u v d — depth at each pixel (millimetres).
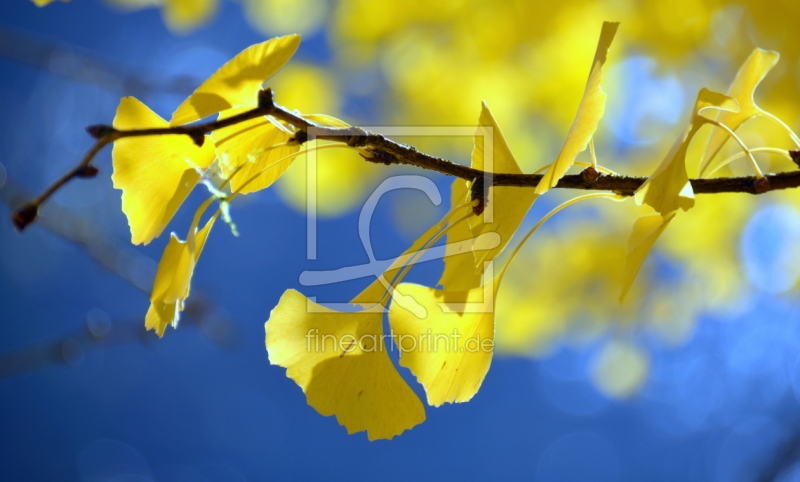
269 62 777
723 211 1596
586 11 1476
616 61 1561
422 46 1740
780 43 1335
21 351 1331
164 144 791
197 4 1505
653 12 1436
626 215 1757
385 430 797
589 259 1820
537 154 1827
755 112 842
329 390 795
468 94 1729
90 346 1403
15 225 729
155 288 776
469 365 802
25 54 1503
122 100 789
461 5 1605
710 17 1383
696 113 788
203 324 1509
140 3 1533
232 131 803
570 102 1632
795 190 1494
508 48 1600
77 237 1478
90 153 738
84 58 1546
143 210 797
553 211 804
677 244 1749
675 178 781
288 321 793
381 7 1693
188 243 766
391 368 800
